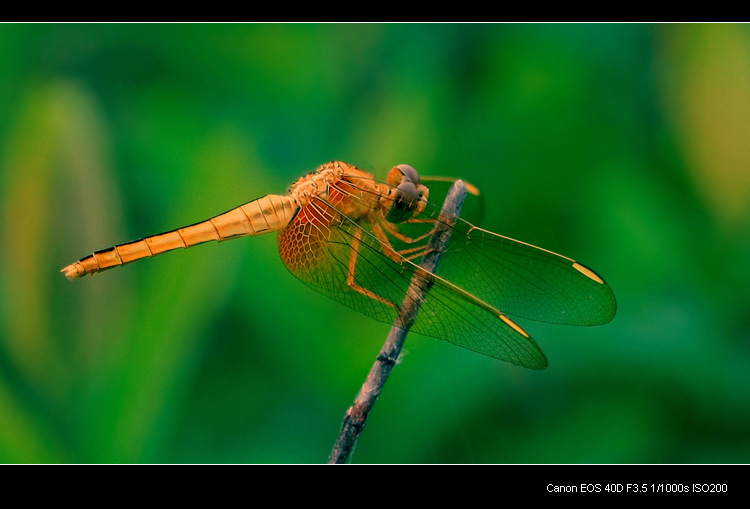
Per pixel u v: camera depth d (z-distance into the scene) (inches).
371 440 28.0
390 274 27.4
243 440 28.0
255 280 27.9
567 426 28.0
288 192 27.6
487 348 27.2
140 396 27.6
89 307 27.6
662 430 28.0
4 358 27.6
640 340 28.0
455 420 28.0
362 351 28.0
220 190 27.9
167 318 27.6
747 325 28.0
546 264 27.4
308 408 28.0
